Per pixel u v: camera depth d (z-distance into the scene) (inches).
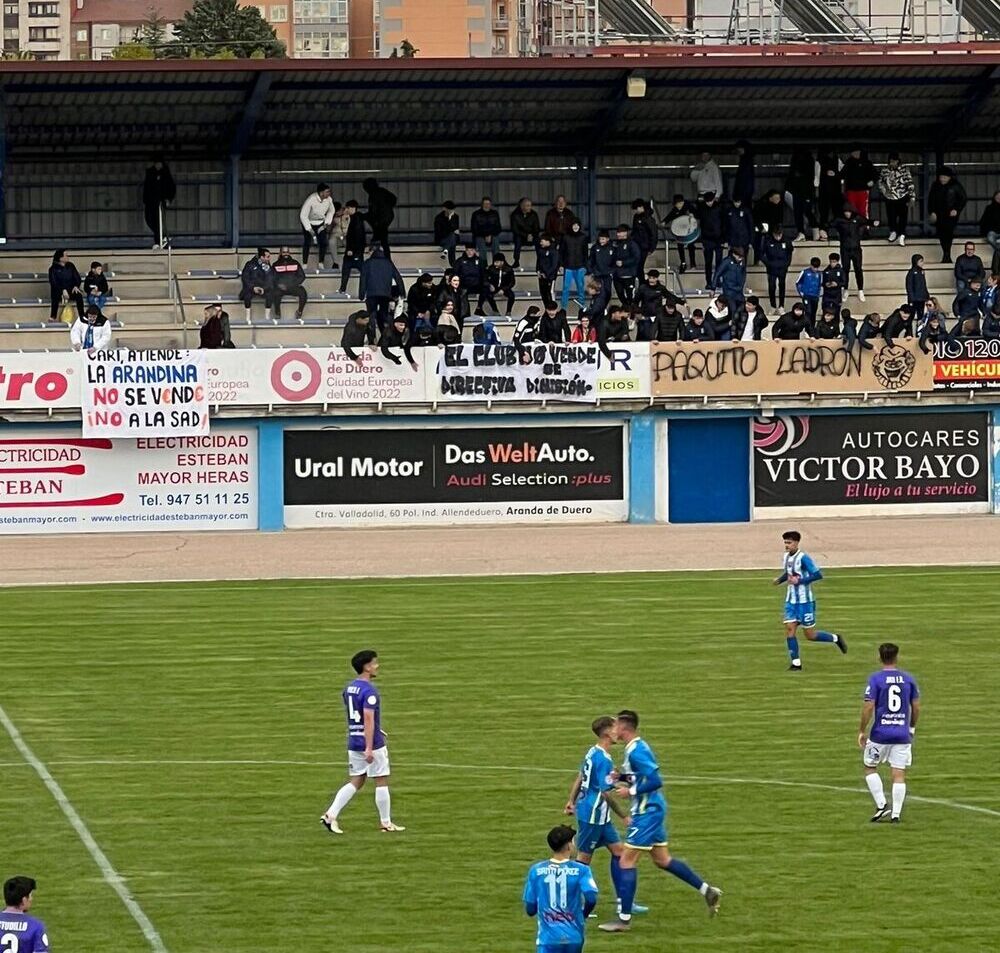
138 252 3292.3
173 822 1288.1
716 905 1066.7
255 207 3403.1
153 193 3218.5
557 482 2957.7
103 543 2753.4
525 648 1915.6
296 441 2898.6
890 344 2965.1
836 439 3002.0
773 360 2955.2
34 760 1467.8
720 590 2292.1
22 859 1202.6
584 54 3307.1
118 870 1177.4
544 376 2915.8
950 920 1078.4
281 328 3120.1
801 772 1413.6
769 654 1879.9
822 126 3395.7
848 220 3169.3
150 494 2871.6
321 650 1914.4
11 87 3063.5
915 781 1389.0
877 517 3004.4
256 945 1037.8
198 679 1775.3
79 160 3334.2
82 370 2812.5
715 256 3221.0
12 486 2832.2
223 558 2605.8
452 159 3417.8
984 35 3597.4
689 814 1302.9
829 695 1685.5
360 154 3376.0
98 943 1040.2
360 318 2878.9
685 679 1759.4
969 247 3117.6
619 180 3459.6
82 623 2086.6
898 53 3166.8
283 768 1435.8
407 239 3417.8
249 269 3134.8
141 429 2824.8
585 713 1617.9
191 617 2119.8
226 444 2883.9
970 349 2989.7
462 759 1460.4
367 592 2297.0
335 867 1182.3
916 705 1275.8
